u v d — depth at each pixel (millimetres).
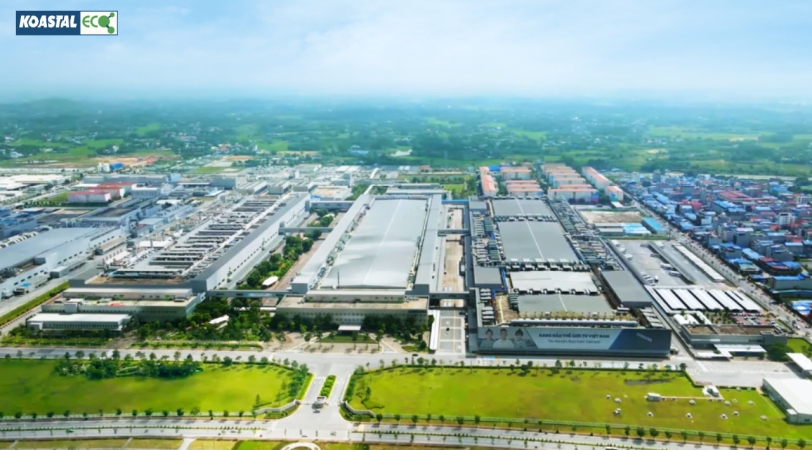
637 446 174625
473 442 177625
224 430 183875
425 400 199000
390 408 194375
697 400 197375
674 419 186750
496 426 184750
